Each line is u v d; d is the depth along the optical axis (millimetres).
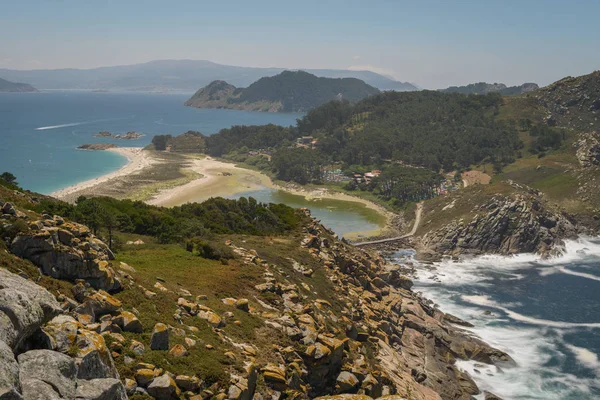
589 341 93188
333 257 93625
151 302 38688
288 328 46031
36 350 18422
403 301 99438
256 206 127625
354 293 82312
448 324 100062
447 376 73438
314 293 69250
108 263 38625
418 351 79625
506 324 101938
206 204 121688
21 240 34188
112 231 82125
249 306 50062
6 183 85938
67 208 67750
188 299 44906
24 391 16062
